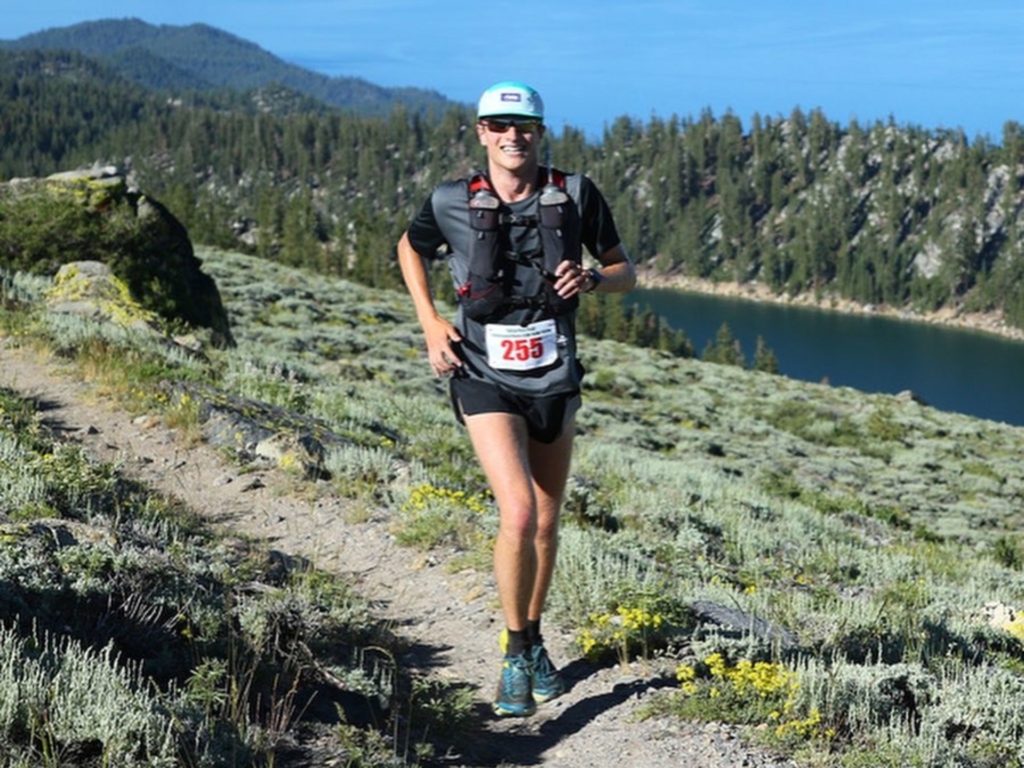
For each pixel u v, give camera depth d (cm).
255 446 1026
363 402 1658
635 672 520
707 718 465
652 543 1001
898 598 932
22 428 974
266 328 3725
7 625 446
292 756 409
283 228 15575
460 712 475
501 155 418
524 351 425
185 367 1394
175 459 1004
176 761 369
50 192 2219
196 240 12138
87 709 372
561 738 467
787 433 3894
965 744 463
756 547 1133
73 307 1748
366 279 13838
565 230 418
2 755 350
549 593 617
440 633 617
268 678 473
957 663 567
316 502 899
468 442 1450
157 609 506
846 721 461
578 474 1410
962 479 3516
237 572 639
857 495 2878
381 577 732
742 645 537
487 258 418
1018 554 1873
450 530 802
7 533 536
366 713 471
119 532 610
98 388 1188
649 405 4025
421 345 4175
